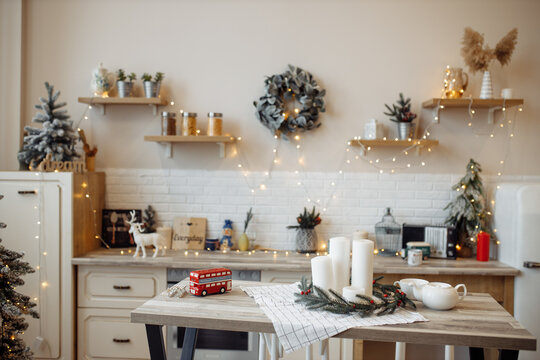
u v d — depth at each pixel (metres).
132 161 4.19
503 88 3.97
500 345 1.82
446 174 4.04
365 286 2.13
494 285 3.45
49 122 3.71
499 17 3.97
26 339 3.57
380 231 3.93
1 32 4.13
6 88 4.13
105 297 3.59
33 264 3.56
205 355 3.48
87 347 3.60
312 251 3.94
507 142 3.99
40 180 3.54
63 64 4.18
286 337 1.88
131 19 4.16
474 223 3.80
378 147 4.06
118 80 4.00
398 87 4.05
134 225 3.68
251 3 4.10
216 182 4.16
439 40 4.02
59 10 4.17
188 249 4.07
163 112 3.94
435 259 3.74
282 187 4.12
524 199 3.40
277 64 4.10
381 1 4.04
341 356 3.27
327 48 4.07
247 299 2.24
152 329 2.07
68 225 3.54
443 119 4.02
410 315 2.02
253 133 4.12
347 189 4.09
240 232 4.15
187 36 4.14
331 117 4.08
